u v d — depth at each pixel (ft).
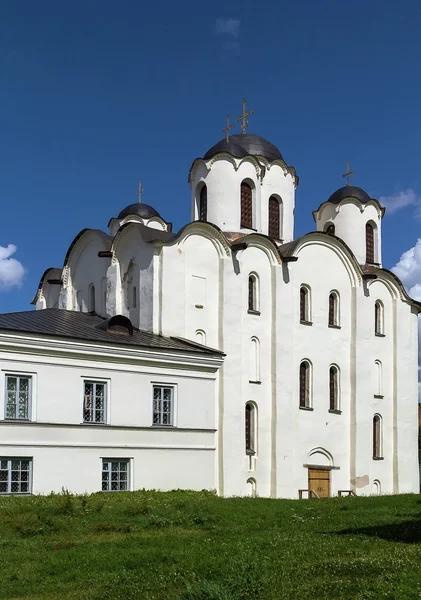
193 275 121.90
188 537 63.67
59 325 106.63
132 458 103.14
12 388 93.86
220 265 124.98
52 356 96.94
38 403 95.14
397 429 147.13
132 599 45.03
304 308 136.87
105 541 62.59
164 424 107.86
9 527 68.74
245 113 153.28
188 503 88.17
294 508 88.74
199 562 52.49
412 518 73.97
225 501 95.81
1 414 92.12
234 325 123.54
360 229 153.99
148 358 105.70
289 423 128.26
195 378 111.86
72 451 97.35
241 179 138.62
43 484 94.32
